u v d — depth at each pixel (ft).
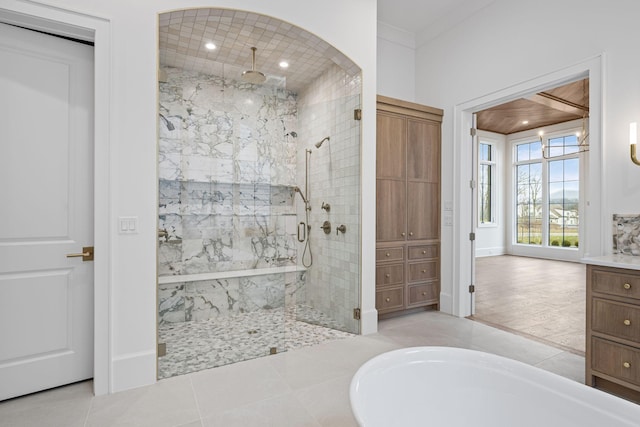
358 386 3.99
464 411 4.65
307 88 12.47
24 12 5.96
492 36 10.82
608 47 7.99
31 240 6.56
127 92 6.82
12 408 6.15
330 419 5.90
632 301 6.39
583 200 23.29
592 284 7.02
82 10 6.40
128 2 6.83
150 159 7.04
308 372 7.63
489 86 10.92
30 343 6.56
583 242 23.26
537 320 11.34
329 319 11.30
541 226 26.18
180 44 10.42
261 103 10.69
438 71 12.80
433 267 12.43
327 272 11.44
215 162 10.55
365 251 10.15
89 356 7.18
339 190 10.94
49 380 6.76
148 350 7.06
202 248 10.19
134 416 5.94
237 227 10.30
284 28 8.89
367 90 10.18
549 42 9.25
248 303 9.82
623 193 7.70
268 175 10.44
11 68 6.36
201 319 9.81
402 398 4.58
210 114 10.72
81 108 7.01
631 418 3.47
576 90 16.37
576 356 8.44
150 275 7.07
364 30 10.10
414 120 11.99
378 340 9.61
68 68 6.89
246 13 8.11
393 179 11.51
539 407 4.19
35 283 6.59
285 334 9.86
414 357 4.85
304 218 12.46
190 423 5.76
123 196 6.81
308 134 12.41
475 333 10.11
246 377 7.39
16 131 6.40
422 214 12.16
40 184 6.63
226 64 10.75
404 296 11.75
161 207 10.25
